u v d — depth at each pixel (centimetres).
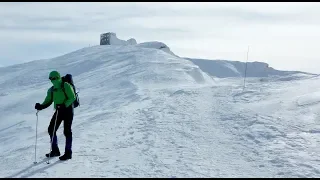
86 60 4372
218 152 779
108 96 2097
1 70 4794
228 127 1006
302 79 2225
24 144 1030
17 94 3036
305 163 678
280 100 1305
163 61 3566
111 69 3472
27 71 4353
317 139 841
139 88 2161
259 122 1020
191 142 864
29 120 1875
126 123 1109
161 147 823
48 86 3275
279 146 799
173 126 1034
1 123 2098
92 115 1410
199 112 1233
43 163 709
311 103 1190
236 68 13888
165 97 1619
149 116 1194
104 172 652
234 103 1362
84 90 2528
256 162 702
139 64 3400
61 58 4981
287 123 998
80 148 825
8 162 752
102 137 940
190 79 2712
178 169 666
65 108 728
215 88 1816
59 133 1120
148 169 667
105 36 6819
